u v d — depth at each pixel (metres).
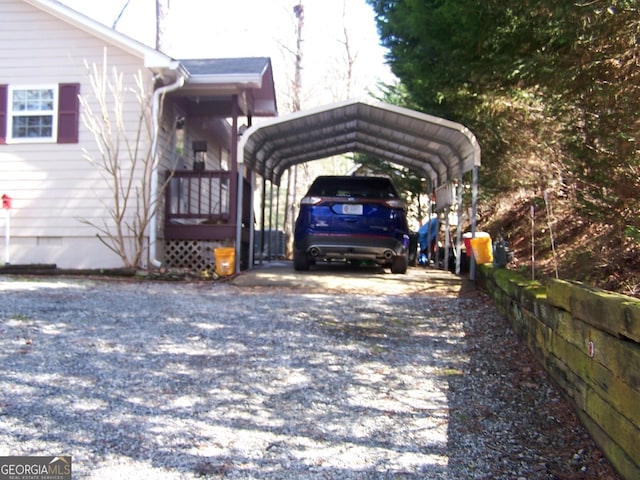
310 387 4.46
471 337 5.92
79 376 4.53
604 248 7.24
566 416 3.81
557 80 6.32
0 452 3.27
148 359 5.02
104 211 10.97
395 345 5.64
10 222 11.09
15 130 11.16
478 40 7.33
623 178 5.45
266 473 3.12
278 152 13.99
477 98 9.67
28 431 3.54
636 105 5.18
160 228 11.04
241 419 3.83
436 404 4.14
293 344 5.61
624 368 2.87
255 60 12.49
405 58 9.84
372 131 12.34
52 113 11.07
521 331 5.53
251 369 4.84
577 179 6.25
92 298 7.69
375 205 10.04
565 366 4.02
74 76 11.08
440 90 9.53
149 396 4.18
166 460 3.23
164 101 11.39
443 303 7.69
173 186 11.62
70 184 11.02
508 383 4.51
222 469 3.15
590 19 5.20
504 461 3.29
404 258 10.46
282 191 36.97
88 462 3.18
